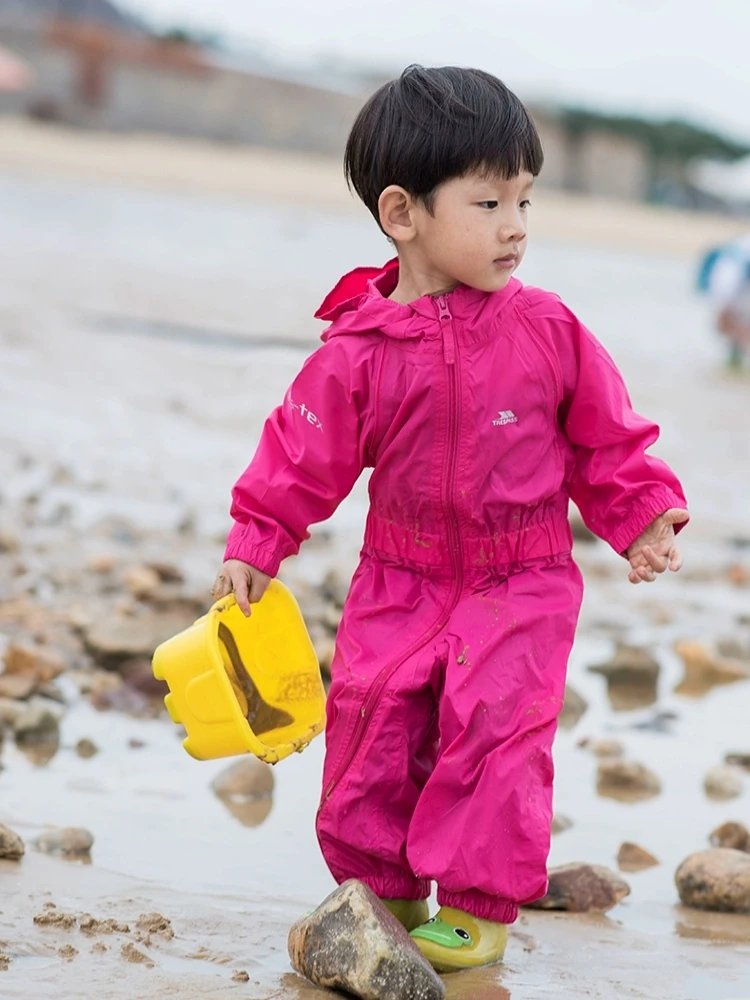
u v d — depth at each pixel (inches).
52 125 1967.3
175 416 348.2
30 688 173.5
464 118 111.6
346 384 113.6
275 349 437.1
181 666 112.6
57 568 227.8
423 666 111.7
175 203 1205.1
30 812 139.1
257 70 2190.0
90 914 113.1
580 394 116.1
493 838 107.6
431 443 113.0
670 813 153.0
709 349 599.5
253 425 347.3
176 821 140.3
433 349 112.9
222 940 111.5
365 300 115.6
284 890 123.8
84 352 411.2
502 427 113.0
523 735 109.4
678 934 120.6
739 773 167.2
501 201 112.9
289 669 119.9
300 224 1135.6
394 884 112.7
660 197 2930.6
